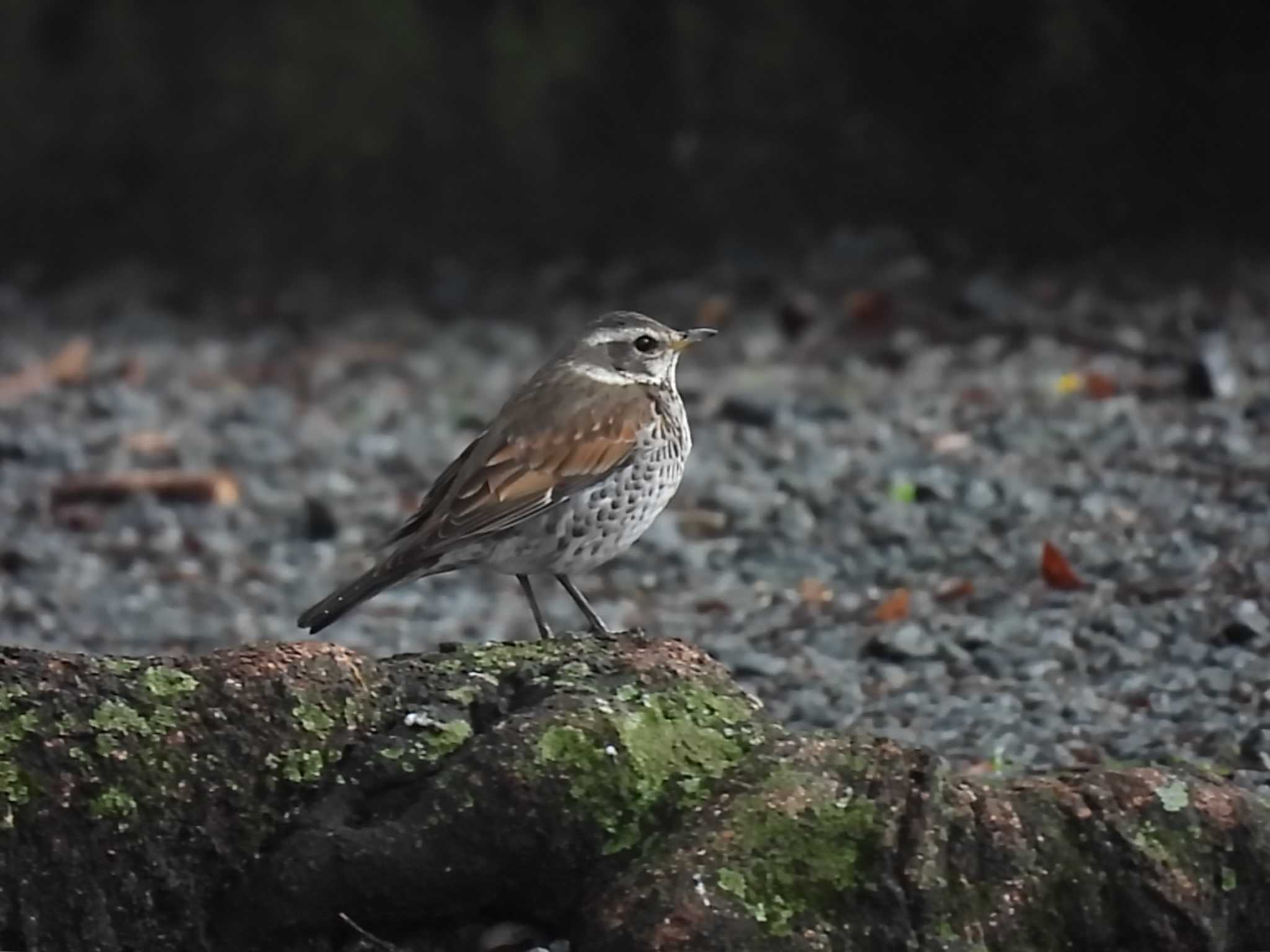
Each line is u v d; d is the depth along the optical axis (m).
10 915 7.63
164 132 26.05
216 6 26.02
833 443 16.52
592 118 24.53
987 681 11.01
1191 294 20.81
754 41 23.89
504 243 24.64
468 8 25.08
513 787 7.53
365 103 25.28
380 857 7.56
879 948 7.21
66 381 21.56
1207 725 9.92
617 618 13.06
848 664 11.48
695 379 19.34
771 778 7.48
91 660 7.86
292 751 7.77
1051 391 17.56
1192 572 12.30
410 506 16.83
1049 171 22.48
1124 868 7.36
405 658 8.09
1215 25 21.95
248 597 14.75
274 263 25.30
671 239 24.08
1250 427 15.65
